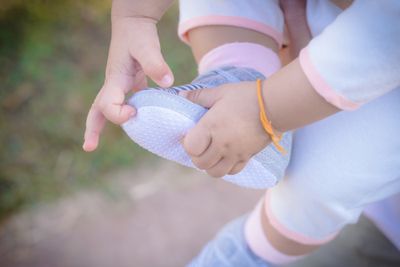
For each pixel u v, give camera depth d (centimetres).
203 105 93
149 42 99
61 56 238
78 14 252
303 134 109
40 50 237
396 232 143
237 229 136
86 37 246
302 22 113
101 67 235
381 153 104
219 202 193
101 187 201
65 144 214
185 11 115
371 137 104
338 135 105
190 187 199
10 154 211
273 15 112
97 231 188
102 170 207
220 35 111
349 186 107
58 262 180
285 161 99
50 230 191
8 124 219
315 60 87
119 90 95
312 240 118
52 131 216
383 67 84
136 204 195
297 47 113
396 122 103
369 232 173
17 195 201
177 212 191
